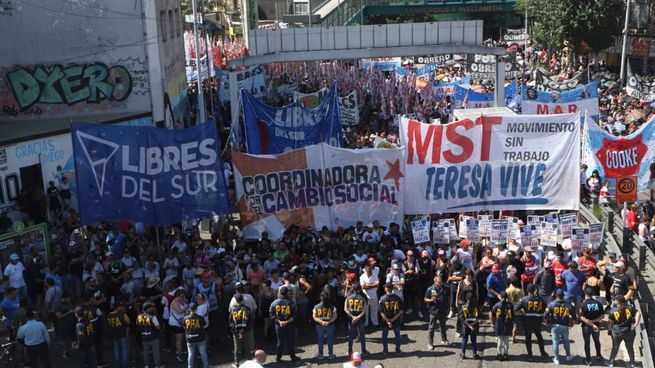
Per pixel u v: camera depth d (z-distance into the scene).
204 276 16.73
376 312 17.62
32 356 15.33
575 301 17.00
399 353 16.17
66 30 30.08
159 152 18.72
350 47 36.00
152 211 18.97
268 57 35.69
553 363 15.58
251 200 20.36
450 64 61.03
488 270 17.81
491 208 20.66
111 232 20.00
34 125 27.84
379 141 25.27
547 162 20.25
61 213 23.06
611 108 36.59
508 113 26.88
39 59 30.14
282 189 20.39
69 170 25.77
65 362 16.53
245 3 57.84
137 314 16.42
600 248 20.36
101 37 30.30
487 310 18.27
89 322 15.65
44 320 18.59
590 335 16.25
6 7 29.62
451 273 17.84
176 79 36.88
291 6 93.19
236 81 35.41
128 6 30.23
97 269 17.81
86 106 30.77
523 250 18.44
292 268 17.38
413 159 20.44
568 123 20.00
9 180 23.58
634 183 20.11
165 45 33.84
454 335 17.19
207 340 16.69
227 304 17.16
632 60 49.91
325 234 19.16
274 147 25.08
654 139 22.97
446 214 21.53
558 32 57.78
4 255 18.75
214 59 49.97
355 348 16.66
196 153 18.97
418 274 18.03
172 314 16.12
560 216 18.95
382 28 35.72
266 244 18.91
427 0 88.38
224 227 21.03
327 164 20.33
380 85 41.06
